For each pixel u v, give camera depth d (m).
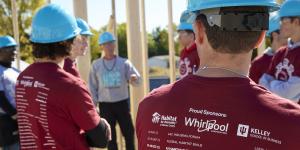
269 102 1.13
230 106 1.14
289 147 1.08
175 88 1.25
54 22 2.44
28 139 2.52
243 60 1.20
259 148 1.09
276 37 3.49
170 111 1.21
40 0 10.50
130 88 6.24
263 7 1.18
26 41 9.84
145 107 1.28
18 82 2.53
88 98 2.42
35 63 2.51
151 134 1.24
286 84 2.81
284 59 2.96
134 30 5.91
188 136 1.17
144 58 6.03
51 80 2.37
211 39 1.19
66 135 2.39
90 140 2.52
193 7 1.23
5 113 4.22
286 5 2.94
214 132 1.13
